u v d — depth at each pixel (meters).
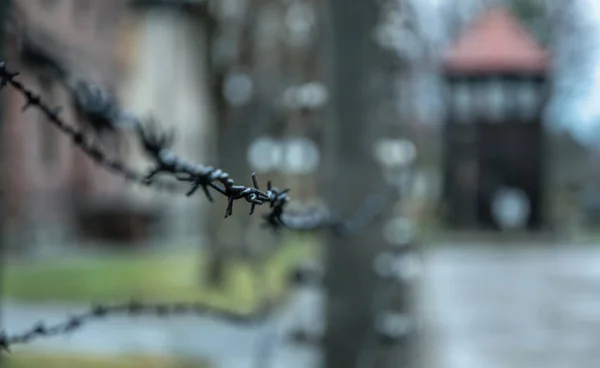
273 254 18.88
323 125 4.48
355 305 4.37
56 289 18.09
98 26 34.22
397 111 4.89
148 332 12.49
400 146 4.93
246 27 18.23
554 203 59.59
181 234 38.66
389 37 4.55
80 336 12.09
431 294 18.92
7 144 27.31
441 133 57.75
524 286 23.30
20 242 28.31
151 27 40.59
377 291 4.39
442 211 56.47
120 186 35.91
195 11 20.31
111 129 2.77
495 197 57.69
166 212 38.03
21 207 28.55
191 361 10.59
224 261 18.50
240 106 17.61
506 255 37.56
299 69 13.04
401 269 4.73
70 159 32.59
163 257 28.69
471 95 58.25
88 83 2.79
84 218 33.78
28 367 9.70
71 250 31.39
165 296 16.81
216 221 18.72
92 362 10.40
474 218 57.38
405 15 5.02
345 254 4.36
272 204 1.51
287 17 16.06
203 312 3.56
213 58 19.28
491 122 58.12
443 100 57.94
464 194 57.56
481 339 13.06
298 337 4.44
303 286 4.44
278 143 13.23
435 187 56.66
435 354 10.49
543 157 58.31
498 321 15.55
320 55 5.20
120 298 16.78
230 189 1.34
